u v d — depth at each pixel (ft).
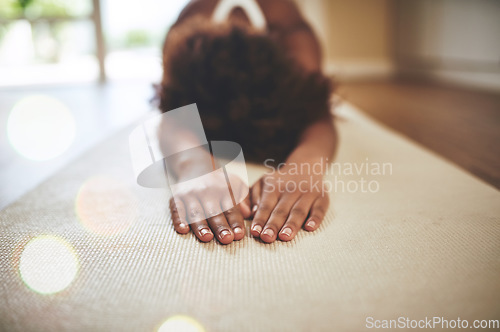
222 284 1.90
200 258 2.14
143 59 18.01
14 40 14.65
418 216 2.59
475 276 1.92
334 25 12.84
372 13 12.88
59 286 1.92
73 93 10.25
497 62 8.57
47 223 2.64
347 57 13.12
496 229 2.39
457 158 3.92
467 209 2.68
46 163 4.39
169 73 3.63
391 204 2.79
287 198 2.56
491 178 3.34
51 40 14.49
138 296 1.83
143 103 8.32
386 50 13.19
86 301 1.80
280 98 3.51
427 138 4.75
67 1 13.83
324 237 2.34
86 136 5.57
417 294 1.79
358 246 2.22
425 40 11.39
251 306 1.73
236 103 3.38
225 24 3.88
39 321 1.68
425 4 11.16
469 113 6.10
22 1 13.99
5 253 2.26
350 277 1.93
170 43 3.88
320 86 3.86
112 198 3.06
